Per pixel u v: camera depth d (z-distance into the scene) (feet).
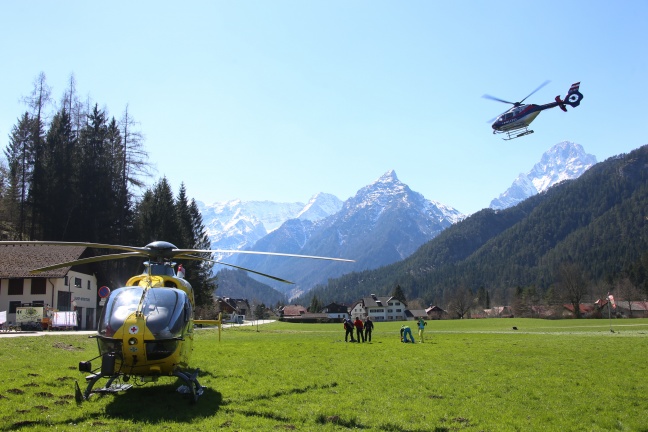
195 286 261.03
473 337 145.69
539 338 136.98
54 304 165.48
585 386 53.52
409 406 43.68
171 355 39.63
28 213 217.77
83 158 225.76
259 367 64.39
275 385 51.90
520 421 39.40
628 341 119.85
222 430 34.35
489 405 44.65
